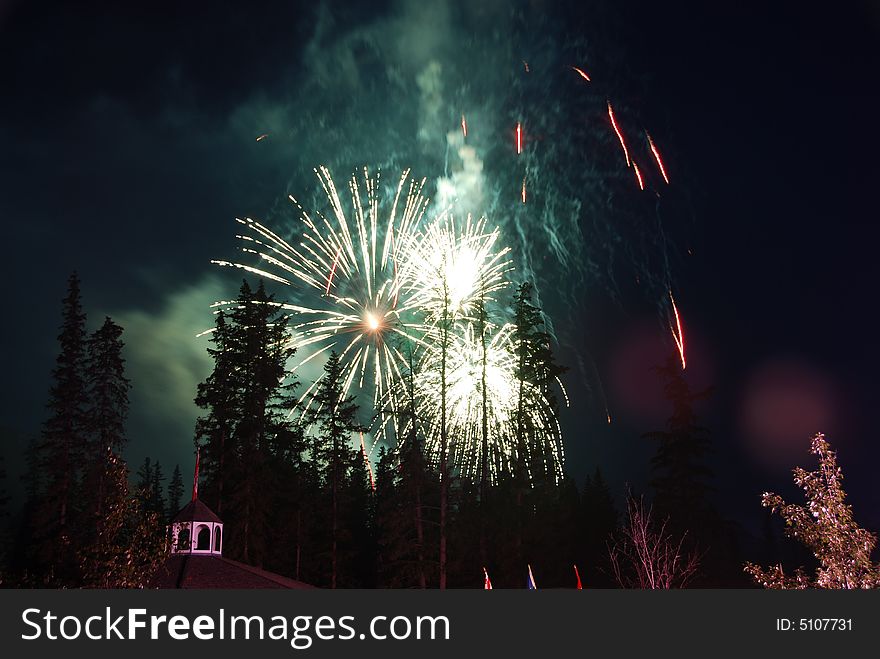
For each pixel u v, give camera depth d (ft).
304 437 209.67
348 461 202.28
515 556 176.65
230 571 121.70
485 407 141.28
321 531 209.05
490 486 185.26
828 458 76.33
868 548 73.36
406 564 167.32
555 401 187.93
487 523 180.86
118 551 102.17
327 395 203.00
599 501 222.28
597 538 212.02
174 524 124.57
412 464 173.27
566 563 189.78
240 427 203.72
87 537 142.41
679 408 197.98
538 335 189.67
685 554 177.78
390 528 177.68
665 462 196.34
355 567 218.38
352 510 224.33
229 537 191.83
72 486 187.93
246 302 211.82
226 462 201.57
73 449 190.39
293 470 208.64
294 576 201.26
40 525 184.34
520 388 182.50
